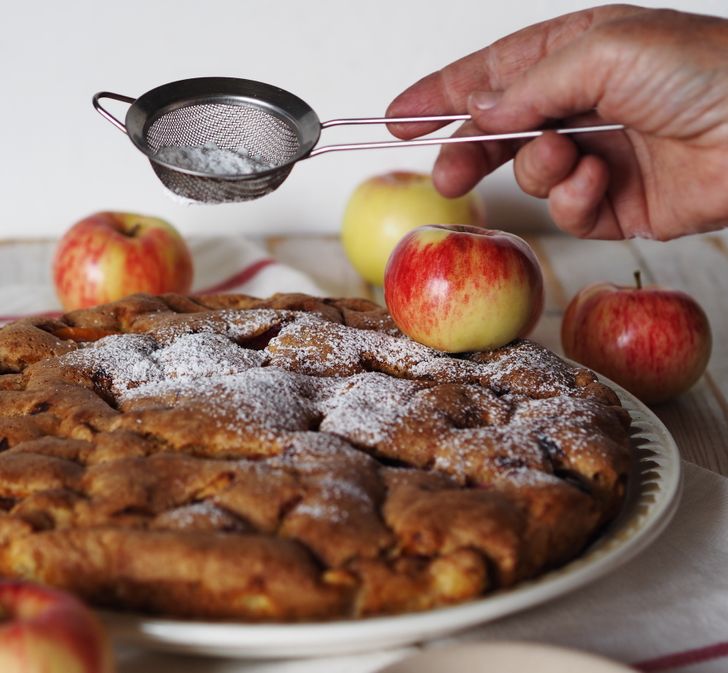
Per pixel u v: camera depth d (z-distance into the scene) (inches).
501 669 19.7
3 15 32.9
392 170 35.4
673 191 26.3
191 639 19.6
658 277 33.8
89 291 30.0
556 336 30.4
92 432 22.2
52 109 34.1
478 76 26.7
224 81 24.8
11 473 21.1
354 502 20.8
